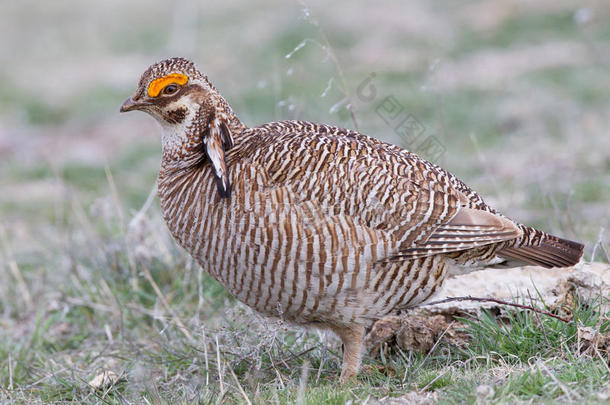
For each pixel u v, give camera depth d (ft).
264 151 38.99
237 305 49.93
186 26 182.09
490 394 34.63
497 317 44.65
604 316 41.47
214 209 39.01
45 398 44.68
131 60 163.12
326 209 37.83
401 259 38.86
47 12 219.20
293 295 39.24
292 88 107.65
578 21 85.51
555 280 46.03
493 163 84.17
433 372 39.24
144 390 42.75
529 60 124.77
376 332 44.98
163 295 56.24
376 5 169.89
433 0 170.19
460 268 41.70
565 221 61.62
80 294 58.34
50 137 119.34
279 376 41.22
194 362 45.29
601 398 33.35
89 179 95.30
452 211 39.47
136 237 59.72
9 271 65.21
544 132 93.50
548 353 40.45
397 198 38.50
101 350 51.11
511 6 154.20
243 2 198.49
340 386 39.70
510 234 39.75
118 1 221.87
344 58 133.59
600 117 96.07
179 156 41.39
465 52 134.92
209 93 41.52
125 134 116.78
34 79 158.71
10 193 94.58
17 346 52.24
